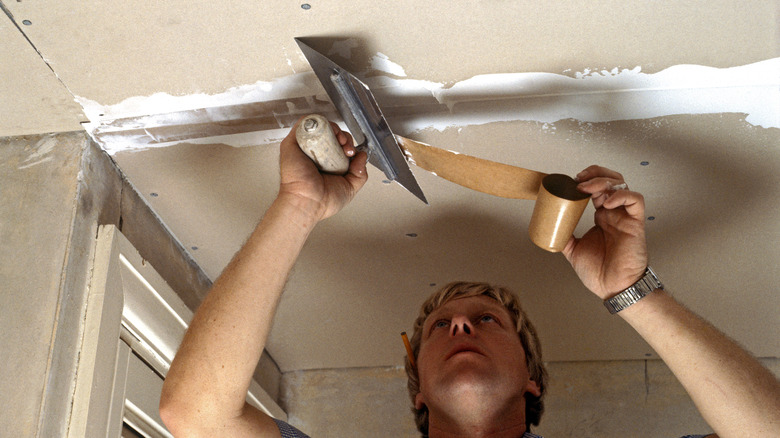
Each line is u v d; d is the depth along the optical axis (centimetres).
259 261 140
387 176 158
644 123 156
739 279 201
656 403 234
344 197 147
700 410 136
